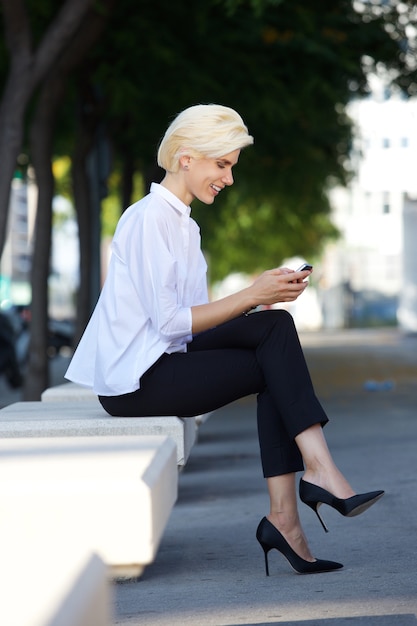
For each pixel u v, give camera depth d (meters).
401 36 19.83
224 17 19.53
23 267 101.12
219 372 5.49
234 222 45.91
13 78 16.08
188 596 5.40
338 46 19.72
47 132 19.06
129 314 5.58
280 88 20.31
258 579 5.75
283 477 5.68
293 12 19.47
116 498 2.18
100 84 20.05
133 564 2.21
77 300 23.34
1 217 15.98
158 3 19.45
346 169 27.72
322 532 7.21
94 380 5.66
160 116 21.22
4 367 25.53
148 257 5.54
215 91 20.28
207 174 5.64
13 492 2.17
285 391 5.35
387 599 5.09
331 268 93.19
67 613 1.65
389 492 8.97
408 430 14.83
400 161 73.31
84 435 5.51
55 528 2.18
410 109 21.31
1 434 5.53
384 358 38.94
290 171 27.39
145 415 5.62
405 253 66.69
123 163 28.48
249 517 8.15
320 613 4.84
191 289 5.79
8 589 1.75
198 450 13.38
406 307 66.81
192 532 7.57
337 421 16.64
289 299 5.48
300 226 41.69
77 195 23.16
